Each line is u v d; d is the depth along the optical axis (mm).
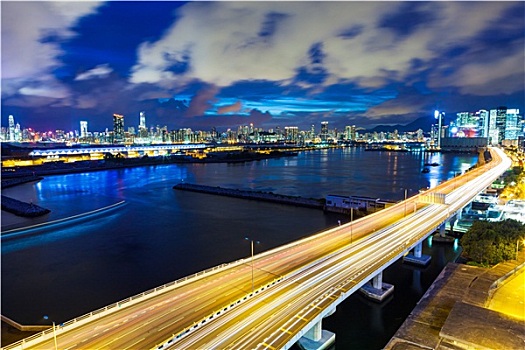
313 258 72625
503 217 118438
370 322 64688
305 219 144375
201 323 47812
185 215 151750
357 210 149625
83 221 141500
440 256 97500
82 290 79250
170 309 51719
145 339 44344
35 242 113938
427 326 56969
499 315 53281
